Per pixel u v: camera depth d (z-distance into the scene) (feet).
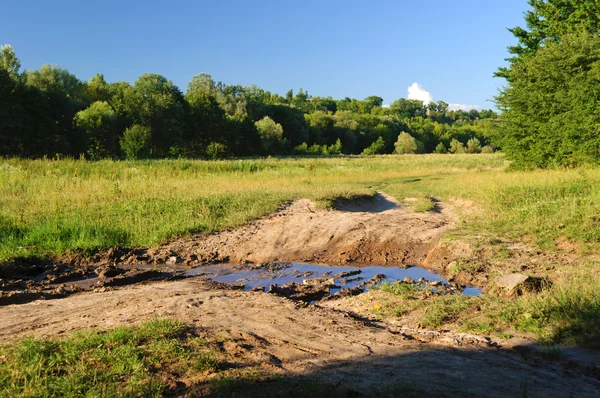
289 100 588.09
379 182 95.91
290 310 24.27
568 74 79.20
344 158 229.04
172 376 15.90
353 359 17.60
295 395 14.03
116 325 21.03
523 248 35.91
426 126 448.65
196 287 29.84
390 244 40.01
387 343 19.62
